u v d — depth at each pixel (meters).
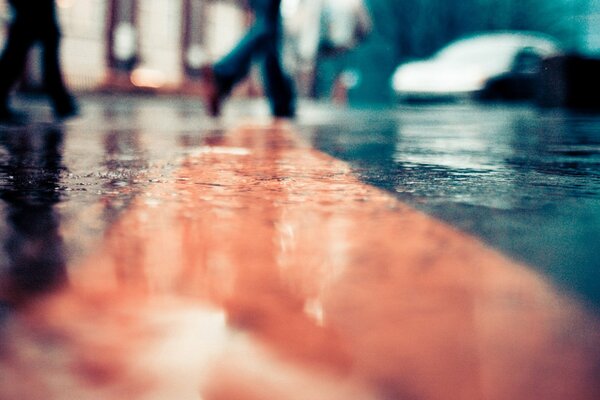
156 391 0.38
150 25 25.80
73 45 22.36
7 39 5.76
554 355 0.45
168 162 2.40
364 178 1.93
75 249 0.85
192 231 1.01
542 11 37.50
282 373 0.41
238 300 0.59
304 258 0.81
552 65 13.30
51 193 1.51
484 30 39.78
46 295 0.60
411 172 2.12
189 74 27.81
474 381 0.40
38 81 18.00
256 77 29.19
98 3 23.05
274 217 1.18
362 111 13.10
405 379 0.40
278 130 5.21
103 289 0.63
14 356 0.43
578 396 0.38
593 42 29.28
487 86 15.68
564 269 0.76
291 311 0.55
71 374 0.40
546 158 2.89
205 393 0.37
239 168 2.21
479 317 0.55
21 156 2.64
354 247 0.89
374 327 0.51
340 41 15.55
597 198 1.51
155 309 0.55
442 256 0.83
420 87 16.52
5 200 1.38
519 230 1.05
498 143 4.02
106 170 2.10
